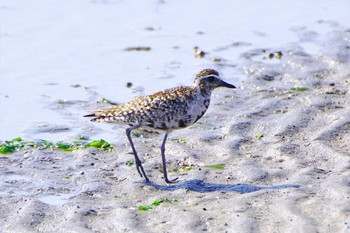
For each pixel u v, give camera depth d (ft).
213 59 67.21
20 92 61.16
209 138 51.57
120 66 66.49
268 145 50.14
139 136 52.60
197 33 73.97
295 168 46.19
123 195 43.70
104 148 50.60
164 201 42.19
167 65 66.44
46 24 75.97
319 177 44.50
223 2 82.79
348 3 81.41
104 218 40.40
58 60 67.87
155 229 38.68
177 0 83.51
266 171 45.85
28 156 49.19
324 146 48.93
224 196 42.55
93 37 73.15
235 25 75.82
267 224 38.42
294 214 39.11
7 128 54.54
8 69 65.77
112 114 46.14
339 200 40.42
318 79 61.87
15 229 39.60
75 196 43.65
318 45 69.15
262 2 82.58
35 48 70.38
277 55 67.36
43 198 43.45
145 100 45.75
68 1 82.58
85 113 57.26
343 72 62.64
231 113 55.98
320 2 81.92
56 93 60.95
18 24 75.82
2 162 48.29
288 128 52.34
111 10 80.18
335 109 55.16
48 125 54.85
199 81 46.42
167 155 49.29
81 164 48.06
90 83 62.90
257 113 55.57
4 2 81.76
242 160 47.85
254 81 62.23
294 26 74.59
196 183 44.55
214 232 37.88
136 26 75.87
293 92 59.62
